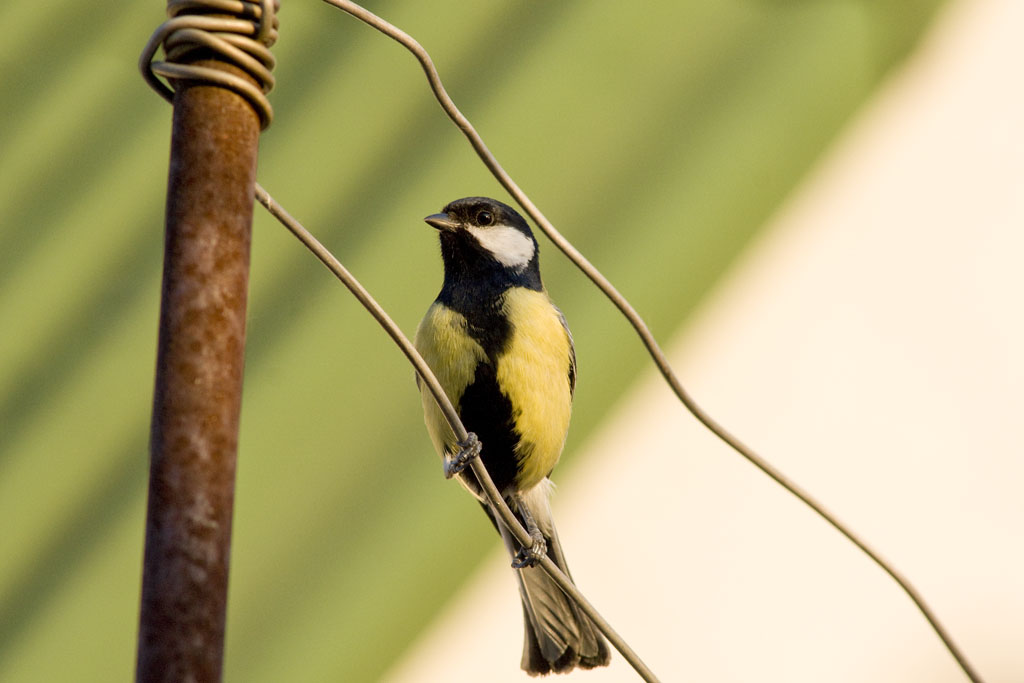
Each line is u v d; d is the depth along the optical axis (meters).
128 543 8.75
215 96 3.26
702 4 10.06
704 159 9.62
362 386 9.17
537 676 7.41
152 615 2.95
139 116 9.71
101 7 9.93
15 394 9.03
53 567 8.67
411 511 8.90
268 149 9.58
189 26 3.26
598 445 9.09
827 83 9.74
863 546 4.98
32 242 9.37
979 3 9.84
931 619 4.98
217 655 2.98
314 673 8.47
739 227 9.51
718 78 9.84
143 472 8.92
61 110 9.67
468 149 9.62
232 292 3.18
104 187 9.54
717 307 9.38
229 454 3.09
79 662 8.44
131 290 9.34
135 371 9.12
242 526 8.75
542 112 9.80
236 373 3.15
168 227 3.19
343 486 8.94
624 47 9.98
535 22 10.06
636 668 5.01
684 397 4.68
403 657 8.57
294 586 8.67
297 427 9.04
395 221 9.48
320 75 9.81
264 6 3.36
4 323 9.17
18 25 9.84
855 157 9.65
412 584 8.74
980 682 4.96
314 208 9.47
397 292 9.30
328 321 9.29
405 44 4.20
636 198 9.55
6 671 8.37
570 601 7.54
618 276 9.34
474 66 9.95
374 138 9.66
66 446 8.95
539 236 9.38
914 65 9.75
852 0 9.91
